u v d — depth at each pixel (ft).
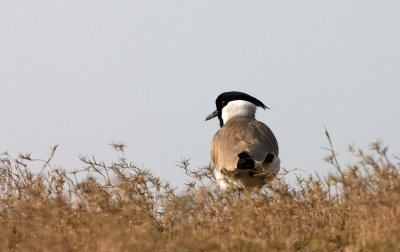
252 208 62.75
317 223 64.03
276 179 70.23
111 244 54.29
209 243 55.36
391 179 60.59
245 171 88.12
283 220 62.28
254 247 54.24
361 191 60.34
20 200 68.59
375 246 54.13
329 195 65.92
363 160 60.39
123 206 64.03
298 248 59.52
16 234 64.18
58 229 61.87
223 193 64.59
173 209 65.00
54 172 70.85
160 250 56.65
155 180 68.08
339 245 57.98
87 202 65.77
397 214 58.34
